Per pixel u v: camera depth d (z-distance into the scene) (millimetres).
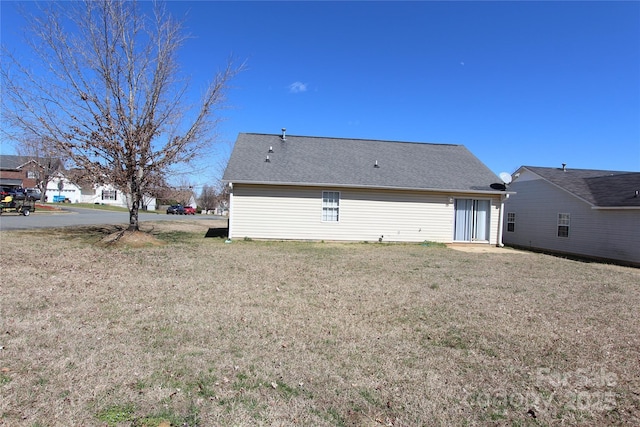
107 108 11820
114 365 3439
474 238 16266
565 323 5227
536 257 13016
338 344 4195
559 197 16031
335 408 2914
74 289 6148
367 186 15000
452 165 17844
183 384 3160
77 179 12062
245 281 7250
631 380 3541
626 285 8289
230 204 14789
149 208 61562
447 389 3270
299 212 15086
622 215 13219
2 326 4328
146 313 5012
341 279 7777
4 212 25141
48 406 2750
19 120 11188
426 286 7324
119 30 11719
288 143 18109
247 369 3486
